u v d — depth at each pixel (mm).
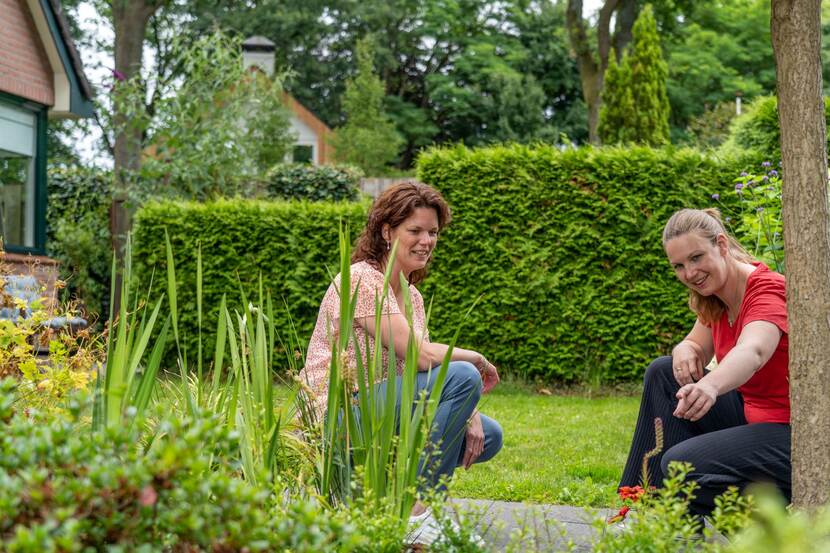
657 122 15414
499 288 7855
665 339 7699
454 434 2686
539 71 28000
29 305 3258
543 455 4895
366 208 8406
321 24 27781
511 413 6492
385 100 27875
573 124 27547
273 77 18875
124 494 1370
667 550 1872
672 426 2920
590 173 7727
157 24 25188
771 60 23391
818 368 2172
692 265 2748
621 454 4922
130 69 16609
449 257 7898
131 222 11219
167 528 1450
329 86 28734
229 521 1444
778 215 5605
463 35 27766
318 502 2064
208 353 8461
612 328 7711
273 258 8430
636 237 7707
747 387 2744
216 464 2352
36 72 10195
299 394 2570
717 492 2594
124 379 2066
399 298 2963
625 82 15430
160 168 11234
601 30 17547
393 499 2188
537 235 7816
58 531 1315
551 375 7887
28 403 2783
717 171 7559
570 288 7789
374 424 2266
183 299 8516
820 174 2201
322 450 2322
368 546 1916
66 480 1399
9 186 9945
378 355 2457
